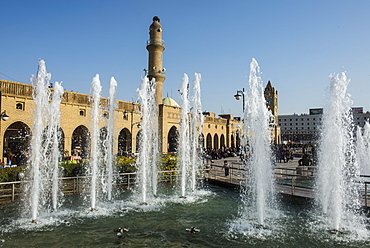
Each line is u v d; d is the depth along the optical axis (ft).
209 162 75.82
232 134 207.51
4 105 74.74
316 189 44.37
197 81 63.52
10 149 89.97
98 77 46.98
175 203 44.14
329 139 35.99
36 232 31.27
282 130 455.63
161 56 149.28
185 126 55.98
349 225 33.22
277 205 42.50
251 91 40.88
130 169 59.16
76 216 36.96
